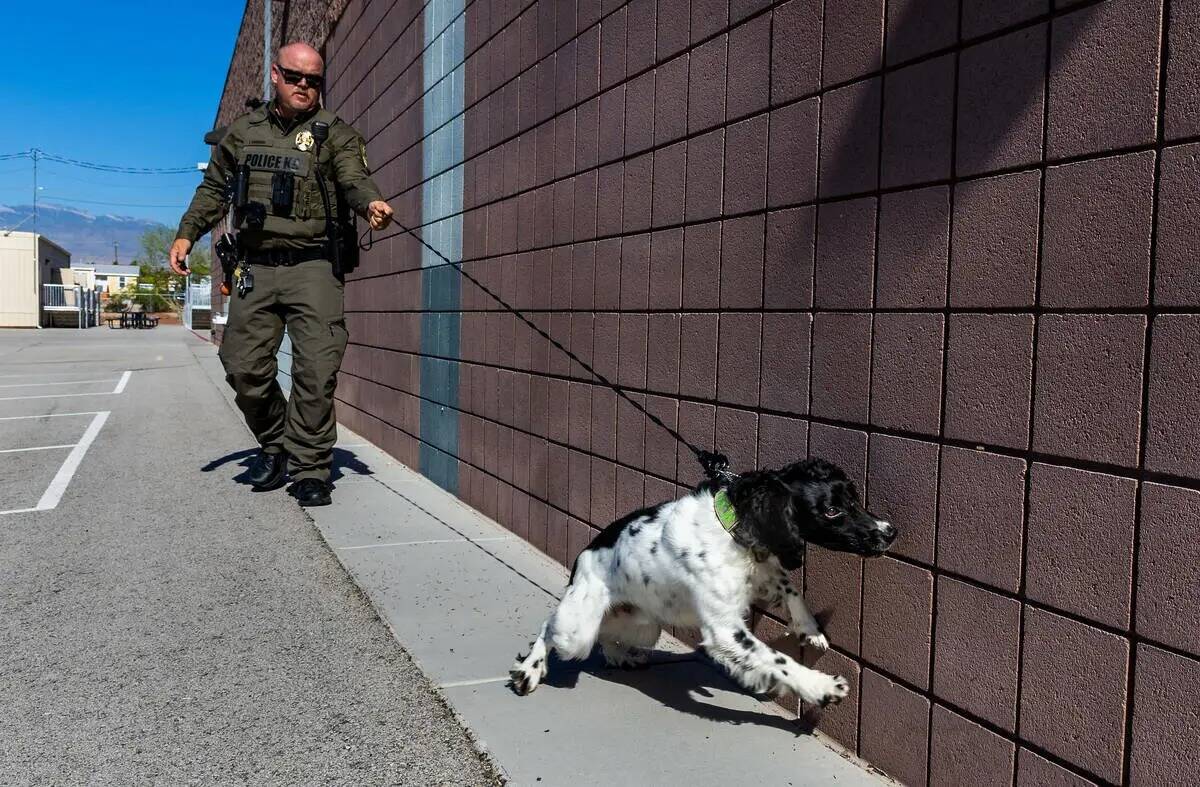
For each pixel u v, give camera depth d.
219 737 3.05
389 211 5.68
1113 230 2.06
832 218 2.94
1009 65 2.31
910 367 2.64
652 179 4.00
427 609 4.31
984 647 2.42
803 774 2.80
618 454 4.34
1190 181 1.90
